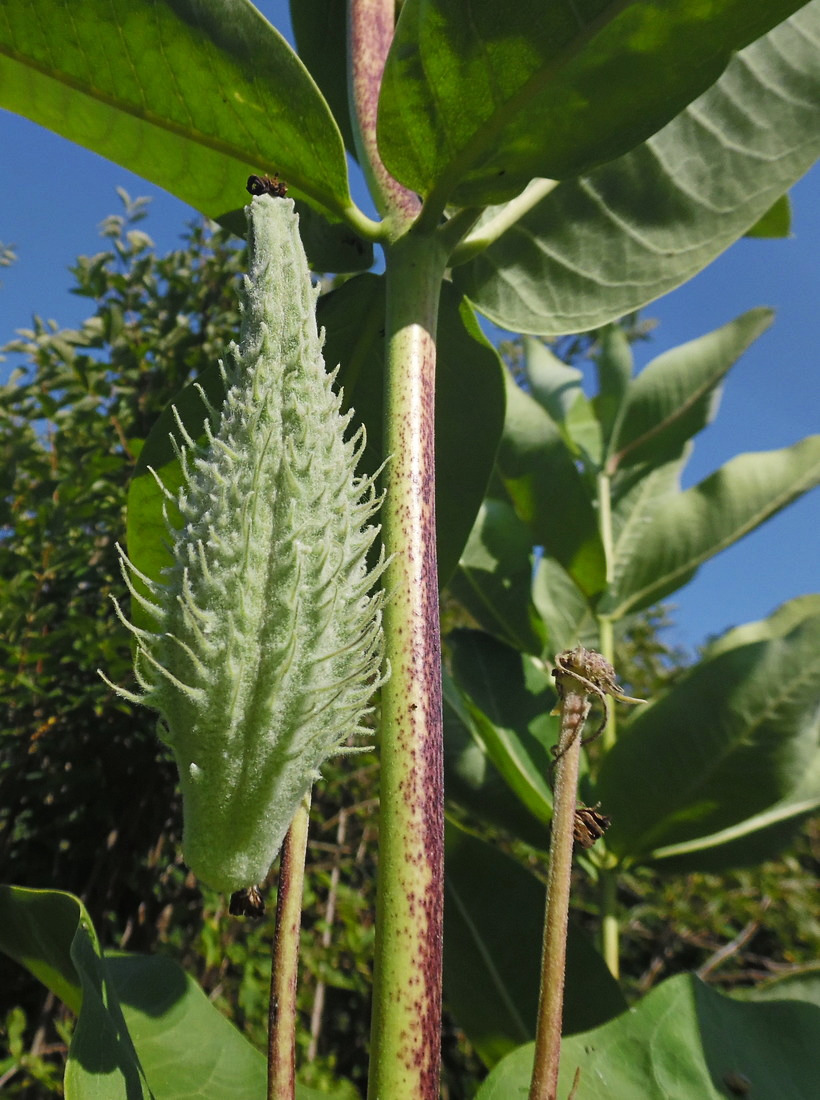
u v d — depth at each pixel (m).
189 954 0.61
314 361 0.11
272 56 0.15
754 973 0.76
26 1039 0.53
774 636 0.35
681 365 0.40
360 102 0.18
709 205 0.23
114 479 0.62
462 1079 0.75
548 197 0.22
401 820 0.12
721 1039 0.17
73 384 0.59
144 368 0.62
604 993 0.25
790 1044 0.17
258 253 0.12
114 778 0.56
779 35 0.23
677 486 0.42
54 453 0.60
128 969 0.19
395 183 0.17
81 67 0.16
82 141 0.18
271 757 0.10
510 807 0.33
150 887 0.56
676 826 0.30
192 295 0.64
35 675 0.51
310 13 0.23
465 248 0.18
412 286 0.16
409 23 0.13
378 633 0.11
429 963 0.12
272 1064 0.11
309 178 0.17
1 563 0.52
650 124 0.15
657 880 0.83
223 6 0.15
